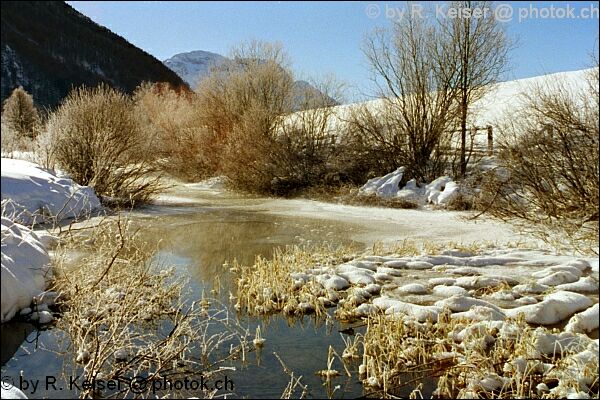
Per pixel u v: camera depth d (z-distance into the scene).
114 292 6.77
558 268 8.73
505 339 5.88
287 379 5.38
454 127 21.48
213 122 29.52
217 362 5.52
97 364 5.21
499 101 24.95
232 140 25.66
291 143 23.41
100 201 16.36
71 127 17.56
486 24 20.67
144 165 19.23
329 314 7.34
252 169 23.28
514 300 7.57
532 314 6.79
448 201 17.97
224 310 6.84
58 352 5.75
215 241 12.26
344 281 8.45
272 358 5.89
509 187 11.34
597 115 9.53
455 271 9.18
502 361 5.47
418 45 21.28
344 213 17.19
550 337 5.75
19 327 6.37
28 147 19.33
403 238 12.60
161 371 5.42
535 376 5.15
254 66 30.23
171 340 5.57
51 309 6.87
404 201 18.70
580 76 11.02
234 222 15.08
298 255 10.04
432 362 5.57
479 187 17.22
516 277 8.74
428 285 8.38
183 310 7.19
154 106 37.75
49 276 7.48
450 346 5.97
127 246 8.00
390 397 5.01
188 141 29.38
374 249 10.70
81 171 17.14
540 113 10.91
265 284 8.12
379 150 21.98
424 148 21.50
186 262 10.18
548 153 10.11
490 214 12.27
